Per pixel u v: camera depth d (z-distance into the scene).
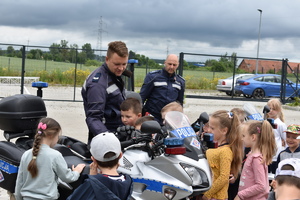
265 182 4.75
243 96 24.86
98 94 4.90
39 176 4.02
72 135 10.80
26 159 4.11
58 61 24.84
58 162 4.10
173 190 4.20
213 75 25.44
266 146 4.80
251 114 6.45
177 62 7.23
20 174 4.15
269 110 6.70
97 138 3.31
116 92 5.06
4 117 4.96
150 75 7.28
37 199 4.01
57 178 4.17
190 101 22.12
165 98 7.24
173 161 4.25
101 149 3.24
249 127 4.86
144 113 6.84
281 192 2.82
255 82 24.16
